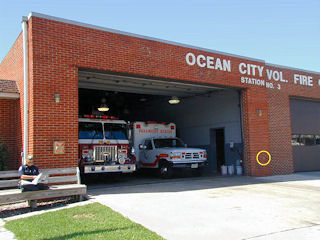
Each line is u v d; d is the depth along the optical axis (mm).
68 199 9539
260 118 15656
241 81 15188
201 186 11961
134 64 12125
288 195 9930
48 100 10219
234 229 6133
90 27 11328
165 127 17359
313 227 6285
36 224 6398
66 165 10312
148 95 20375
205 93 18344
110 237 5441
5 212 8125
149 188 11469
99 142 13750
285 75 17656
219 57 14586
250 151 15133
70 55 10805
